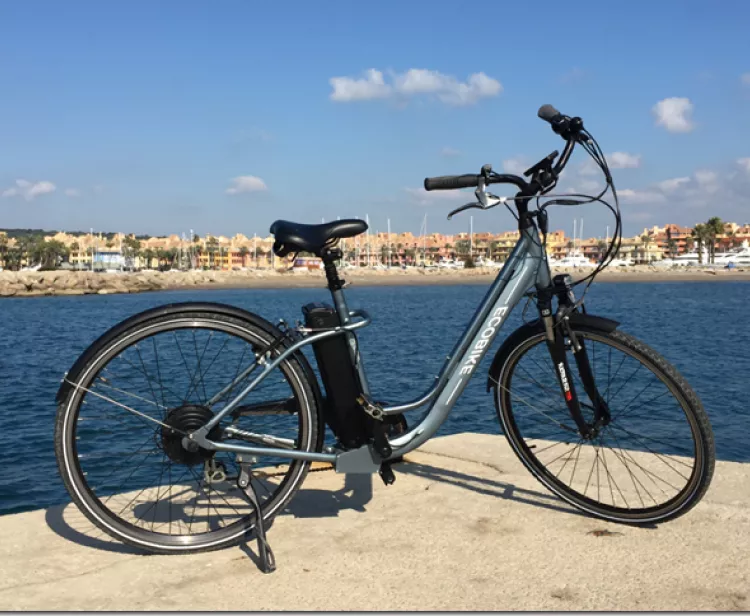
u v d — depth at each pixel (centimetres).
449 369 268
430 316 4441
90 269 18138
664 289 10419
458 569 230
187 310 245
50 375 1758
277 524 271
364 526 268
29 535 266
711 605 204
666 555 239
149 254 19025
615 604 205
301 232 254
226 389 249
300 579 223
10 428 1031
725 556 238
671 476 289
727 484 312
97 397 241
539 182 264
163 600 209
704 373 1720
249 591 215
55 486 715
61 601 209
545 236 274
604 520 272
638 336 2883
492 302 270
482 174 263
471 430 836
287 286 13200
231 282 13488
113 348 240
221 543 248
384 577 224
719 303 6266
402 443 263
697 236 17850
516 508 286
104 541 260
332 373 256
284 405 256
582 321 273
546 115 270
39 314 5400
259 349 253
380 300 7606
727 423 1052
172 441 246
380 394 1089
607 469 313
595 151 260
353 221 256
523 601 207
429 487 314
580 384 279
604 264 267
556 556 239
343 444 260
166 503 288
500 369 293
